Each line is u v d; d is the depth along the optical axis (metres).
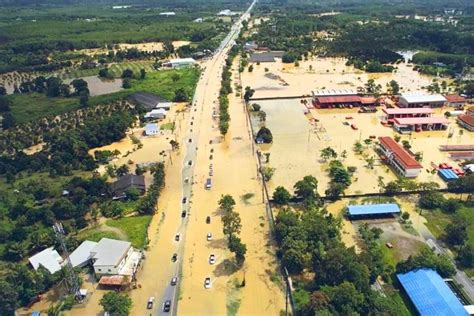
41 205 146.00
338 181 150.12
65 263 113.75
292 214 125.31
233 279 110.62
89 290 108.62
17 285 104.50
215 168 168.62
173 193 152.12
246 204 143.12
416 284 100.94
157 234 130.00
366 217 133.88
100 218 138.75
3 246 125.06
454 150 176.75
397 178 156.25
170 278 111.88
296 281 107.88
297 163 168.75
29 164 173.25
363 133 196.75
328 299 92.56
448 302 94.88
